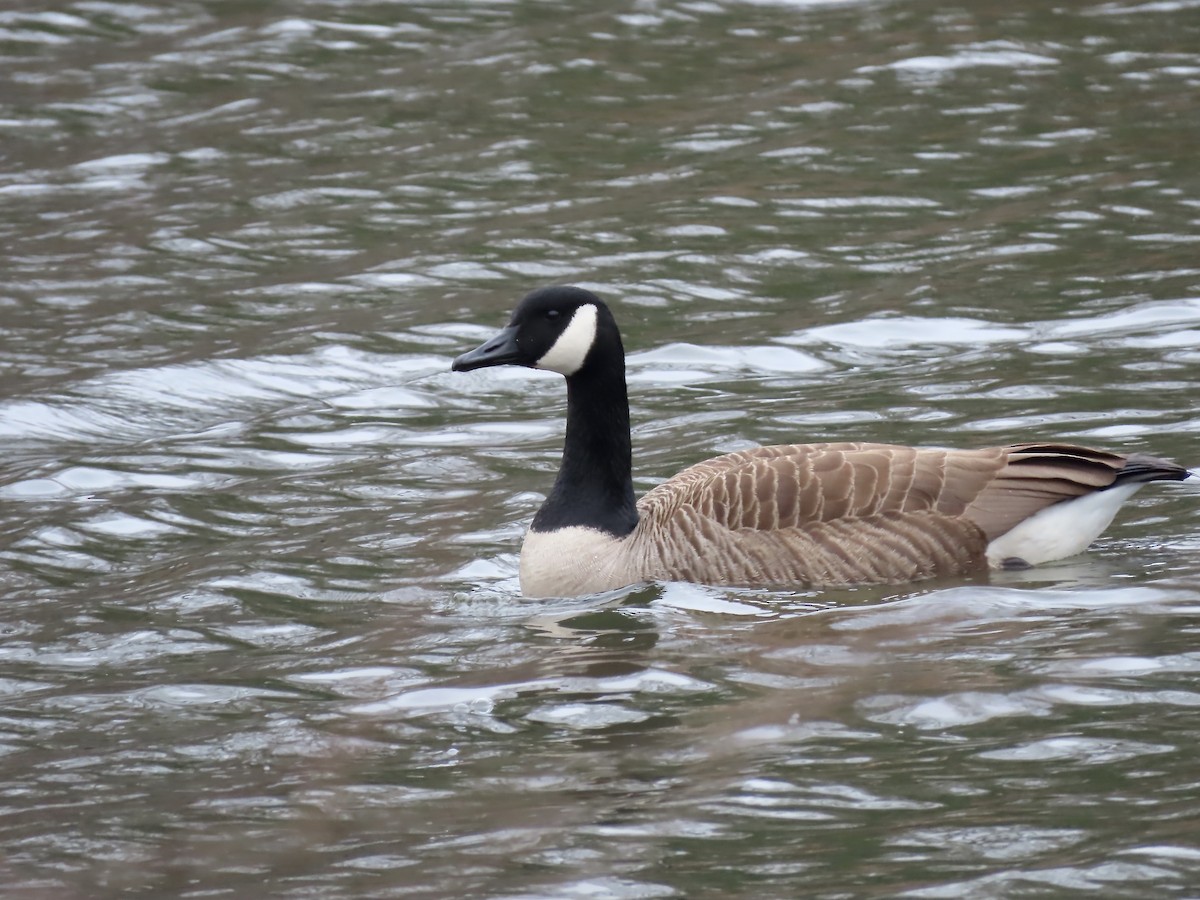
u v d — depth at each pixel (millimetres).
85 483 15602
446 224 23562
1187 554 12344
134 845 8773
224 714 10523
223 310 20719
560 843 8438
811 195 23859
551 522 12797
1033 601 11531
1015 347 17859
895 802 8656
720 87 29406
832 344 18516
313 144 27359
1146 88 28016
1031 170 24422
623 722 9977
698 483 12648
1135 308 18703
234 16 35125
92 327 20250
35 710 10727
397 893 8039
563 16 34469
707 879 7961
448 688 10727
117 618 12344
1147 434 14875
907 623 11266
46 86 30953
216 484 15508
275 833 8820
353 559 13438
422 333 19719
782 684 10383
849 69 30031
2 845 8836
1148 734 9273
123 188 25688
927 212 22984
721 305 20125
